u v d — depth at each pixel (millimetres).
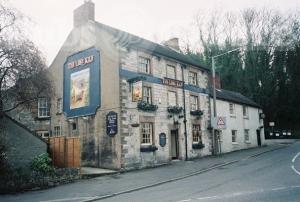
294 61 52000
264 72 50938
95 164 20312
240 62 51656
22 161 16641
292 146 32000
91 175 16984
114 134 19312
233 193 10570
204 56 50250
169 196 10906
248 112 35000
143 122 20609
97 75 21031
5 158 15547
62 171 16297
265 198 9484
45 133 24250
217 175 15734
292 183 11844
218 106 28906
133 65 20641
